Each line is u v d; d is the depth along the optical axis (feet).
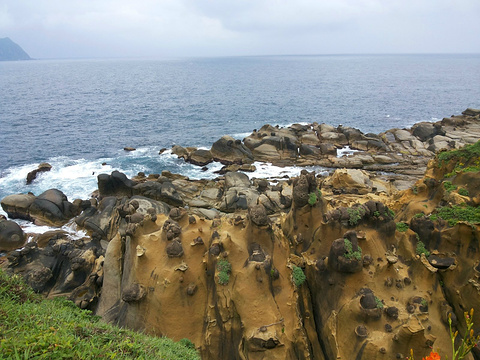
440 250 49.62
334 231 50.26
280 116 285.43
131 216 53.93
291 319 43.88
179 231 50.67
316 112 300.61
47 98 373.40
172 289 46.85
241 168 154.92
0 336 28.58
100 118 273.13
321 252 50.78
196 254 49.29
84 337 32.50
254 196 116.98
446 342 43.68
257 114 294.05
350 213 49.67
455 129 198.49
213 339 45.14
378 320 42.06
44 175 153.69
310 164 160.86
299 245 54.24
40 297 44.73
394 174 148.97
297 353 42.78
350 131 185.37
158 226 54.44
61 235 100.83
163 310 46.65
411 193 64.85
